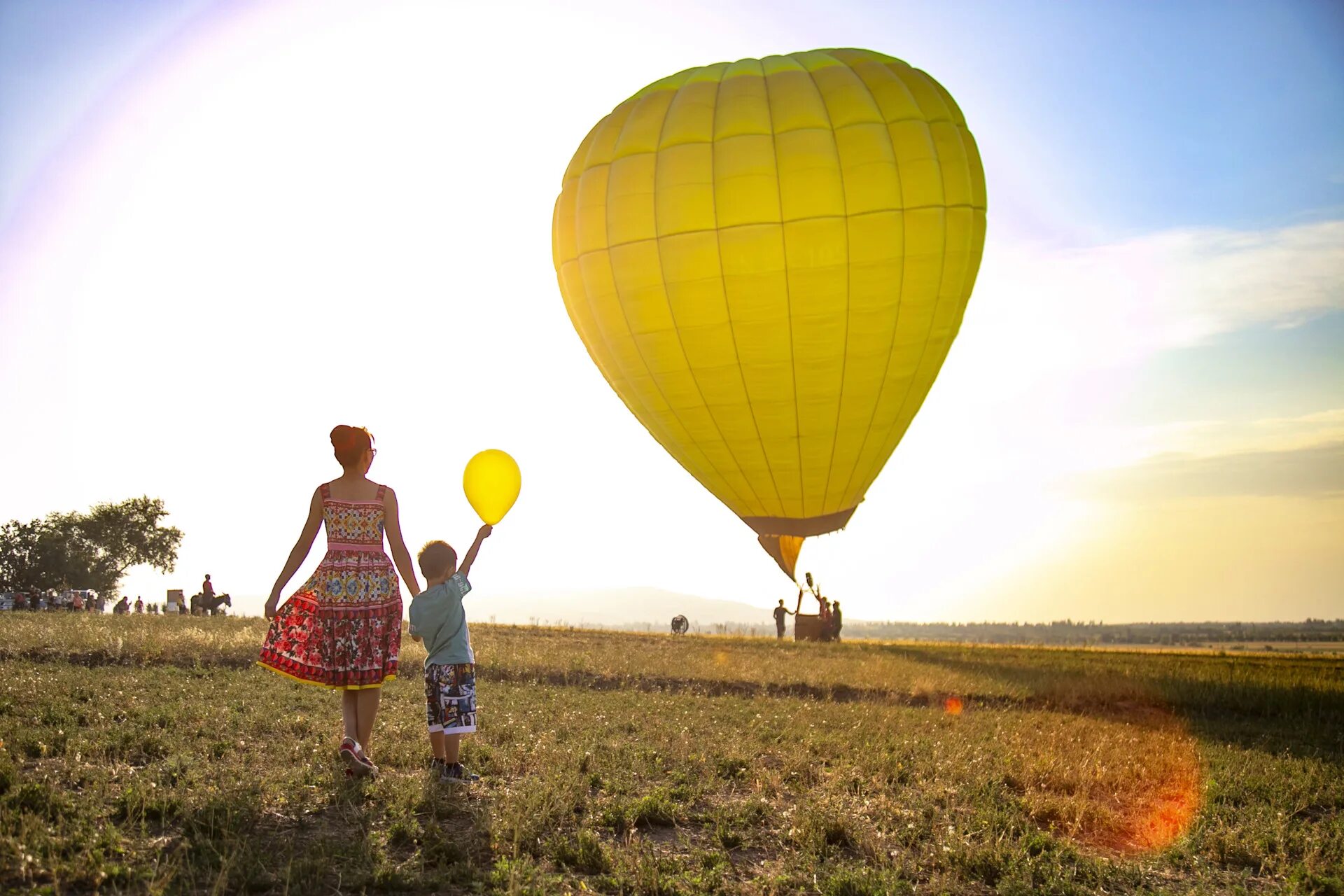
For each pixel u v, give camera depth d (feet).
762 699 42.78
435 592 22.56
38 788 17.38
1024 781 25.14
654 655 60.70
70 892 13.93
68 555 251.39
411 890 15.17
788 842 19.12
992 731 34.30
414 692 36.76
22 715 25.68
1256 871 19.44
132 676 35.60
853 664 60.90
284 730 26.21
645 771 23.71
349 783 20.34
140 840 16.03
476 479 25.00
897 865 17.84
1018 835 20.33
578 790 21.07
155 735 23.66
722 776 24.18
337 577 21.49
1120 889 17.79
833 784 23.36
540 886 15.39
